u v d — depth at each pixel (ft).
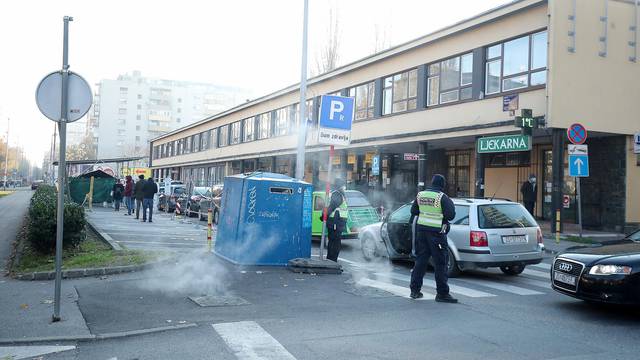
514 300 27.50
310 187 36.83
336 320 22.44
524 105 59.93
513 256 33.55
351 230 48.14
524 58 60.75
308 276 32.65
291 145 114.01
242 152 142.61
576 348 19.01
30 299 25.72
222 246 37.86
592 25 59.41
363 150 96.73
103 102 437.58
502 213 34.32
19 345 18.97
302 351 18.22
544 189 71.72
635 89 61.93
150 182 71.82
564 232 58.70
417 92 76.43
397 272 36.27
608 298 22.84
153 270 33.60
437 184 27.22
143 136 446.60
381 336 20.16
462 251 33.91
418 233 27.22
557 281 25.53
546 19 57.82
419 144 76.33
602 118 59.57
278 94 119.55
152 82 506.07
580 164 52.26
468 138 71.00
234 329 20.77
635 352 18.60
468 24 66.49
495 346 19.13
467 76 68.33
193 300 25.53
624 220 61.36
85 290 27.63
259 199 35.47
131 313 23.03
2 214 80.53
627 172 61.72
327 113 34.83
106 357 17.65
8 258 39.75
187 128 197.36
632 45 62.03
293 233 36.09
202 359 17.37
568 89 57.52
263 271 33.81
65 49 22.59
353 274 34.47
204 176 186.19
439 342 19.51
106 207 111.45
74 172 193.98
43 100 22.17
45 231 37.37
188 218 83.51
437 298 26.53
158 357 17.57
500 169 79.05
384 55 82.17
